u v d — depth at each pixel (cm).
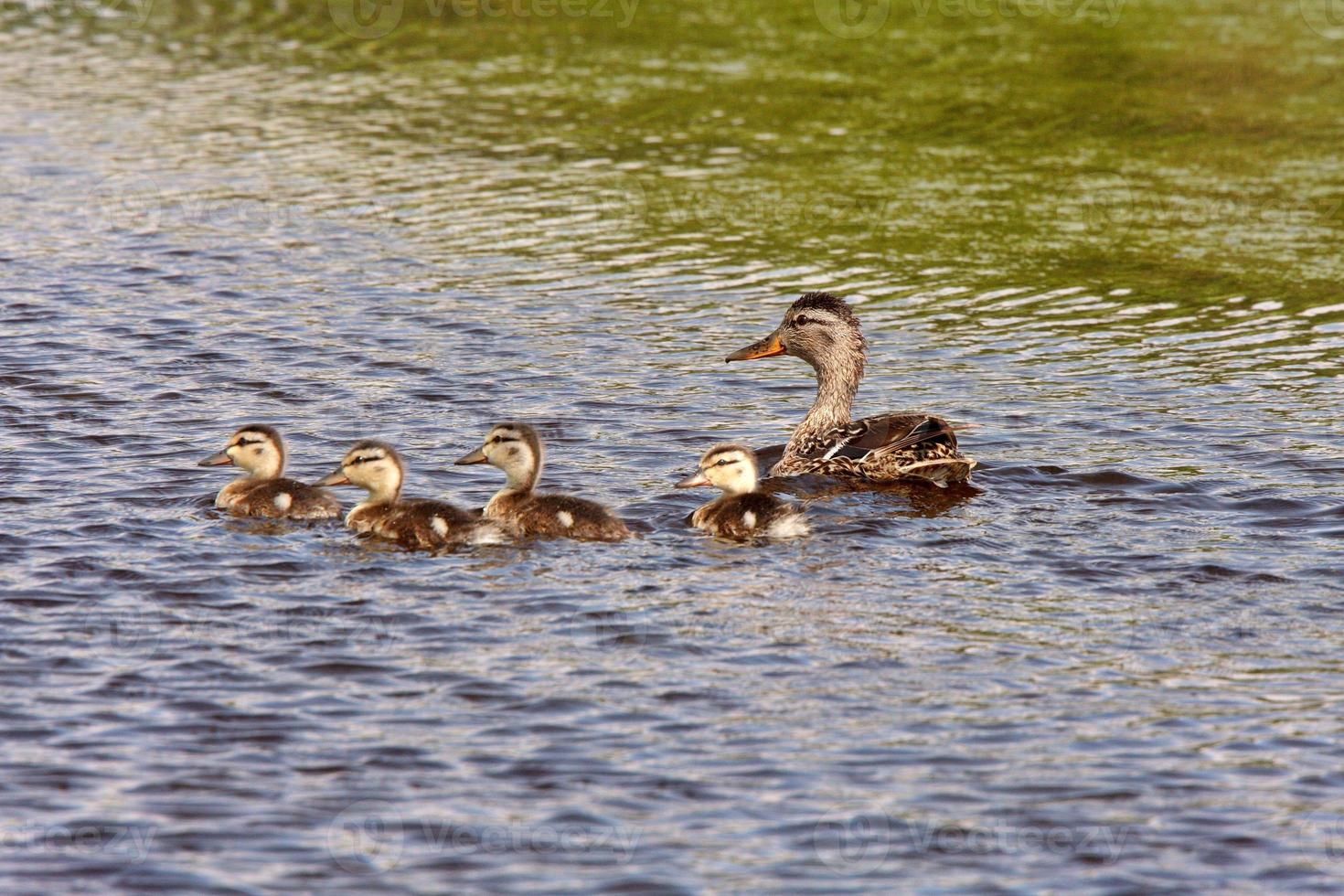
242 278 2408
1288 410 1895
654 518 1517
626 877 928
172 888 912
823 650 1216
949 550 1430
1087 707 1133
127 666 1166
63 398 1841
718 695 1143
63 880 918
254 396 1884
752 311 2334
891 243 2662
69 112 3381
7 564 1341
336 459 1680
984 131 3344
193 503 1519
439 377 1994
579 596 1312
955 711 1124
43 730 1074
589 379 2012
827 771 1044
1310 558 1412
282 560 1380
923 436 1638
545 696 1136
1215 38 4116
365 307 2291
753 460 1532
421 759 1048
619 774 1036
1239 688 1163
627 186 2955
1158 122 3412
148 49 3991
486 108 3466
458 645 1216
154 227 2658
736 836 971
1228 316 2314
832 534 1473
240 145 3172
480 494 1595
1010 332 2252
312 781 1022
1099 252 2620
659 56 3953
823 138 3281
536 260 2553
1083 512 1538
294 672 1166
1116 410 1902
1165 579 1364
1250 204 2878
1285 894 920
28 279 2356
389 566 1371
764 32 4225
